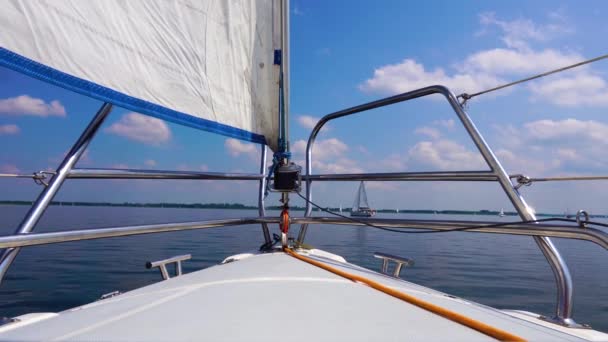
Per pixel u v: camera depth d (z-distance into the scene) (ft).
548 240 4.86
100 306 3.66
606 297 23.91
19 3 4.34
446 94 6.62
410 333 2.90
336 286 4.40
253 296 3.86
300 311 3.35
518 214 5.42
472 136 6.16
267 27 8.01
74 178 5.24
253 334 2.76
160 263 6.17
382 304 3.69
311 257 6.99
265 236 8.50
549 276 30.19
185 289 4.17
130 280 25.40
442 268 33.30
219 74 7.33
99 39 5.32
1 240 3.71
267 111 8.34
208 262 32.68
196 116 6.94
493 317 3.74
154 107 6.18
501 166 5.79
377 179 7.80
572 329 4.17
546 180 5.33
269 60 8.16
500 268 33.99
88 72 5.16
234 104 7.70
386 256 7.09
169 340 2.63
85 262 33.01
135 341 2.62
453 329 3.05
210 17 7.07
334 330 2.88
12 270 29.12
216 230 70.18
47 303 20.02
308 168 9.20
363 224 7.26
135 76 5.88
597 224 4.26
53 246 45.01
